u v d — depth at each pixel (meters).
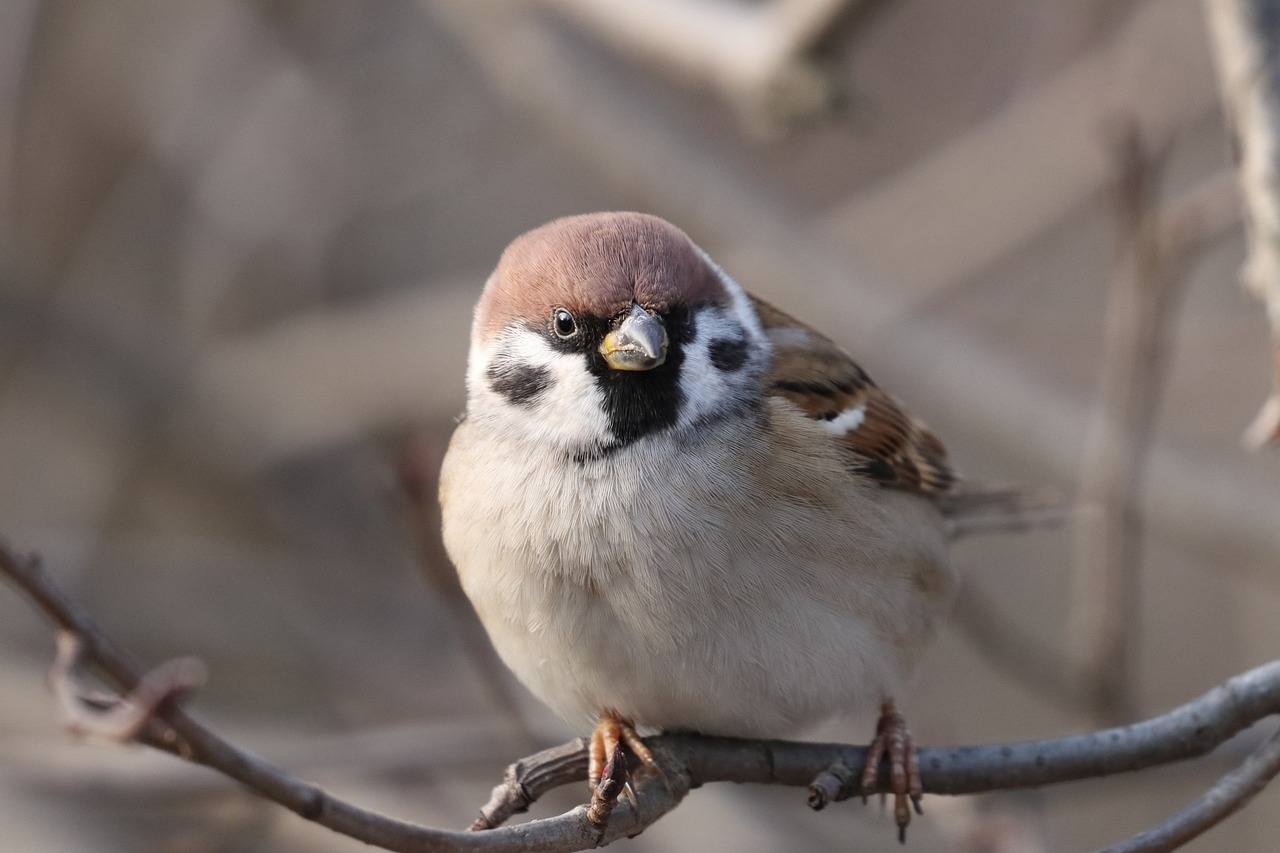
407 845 5.12
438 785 10.57
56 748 9.55
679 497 6.88
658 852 10.44
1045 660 10.20
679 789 6.76
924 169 14.01
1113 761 6.43
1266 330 13.15
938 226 13.83
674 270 7.19
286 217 14.98
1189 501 11.49
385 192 15.19
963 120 14.98
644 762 6.80
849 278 12.80
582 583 6.89
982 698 13.19
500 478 7.11
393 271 15.54
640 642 6.85
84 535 13.78
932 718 12.66
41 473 14.21
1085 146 13.30
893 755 6.84
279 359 14.66
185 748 4.77
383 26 15.11
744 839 10.56
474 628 9.27
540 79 13.23
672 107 15.55
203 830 9.97
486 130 15.29
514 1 13.01
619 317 6.98
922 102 15.09
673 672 6.84
